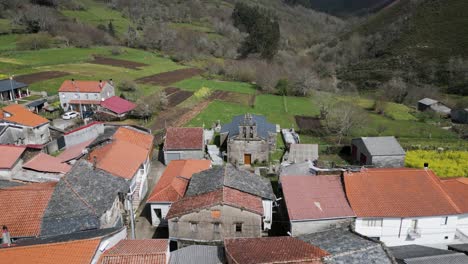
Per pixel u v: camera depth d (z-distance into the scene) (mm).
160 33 154250
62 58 117812
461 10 141750
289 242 28125
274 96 107062
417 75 120062
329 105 86375
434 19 144125
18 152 43625
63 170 44000
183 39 157875
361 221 33656
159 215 38281
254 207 32688
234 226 32531
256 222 32438
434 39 134750
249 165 56594
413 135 73688
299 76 113438
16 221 30562
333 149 63594
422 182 36531
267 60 138000
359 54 152000
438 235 34438
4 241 27297
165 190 38750
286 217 35969
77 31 143625
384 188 35812
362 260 25672
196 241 33125
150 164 54938
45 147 52469
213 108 88000
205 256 28734
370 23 174125
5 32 131000
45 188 33656
